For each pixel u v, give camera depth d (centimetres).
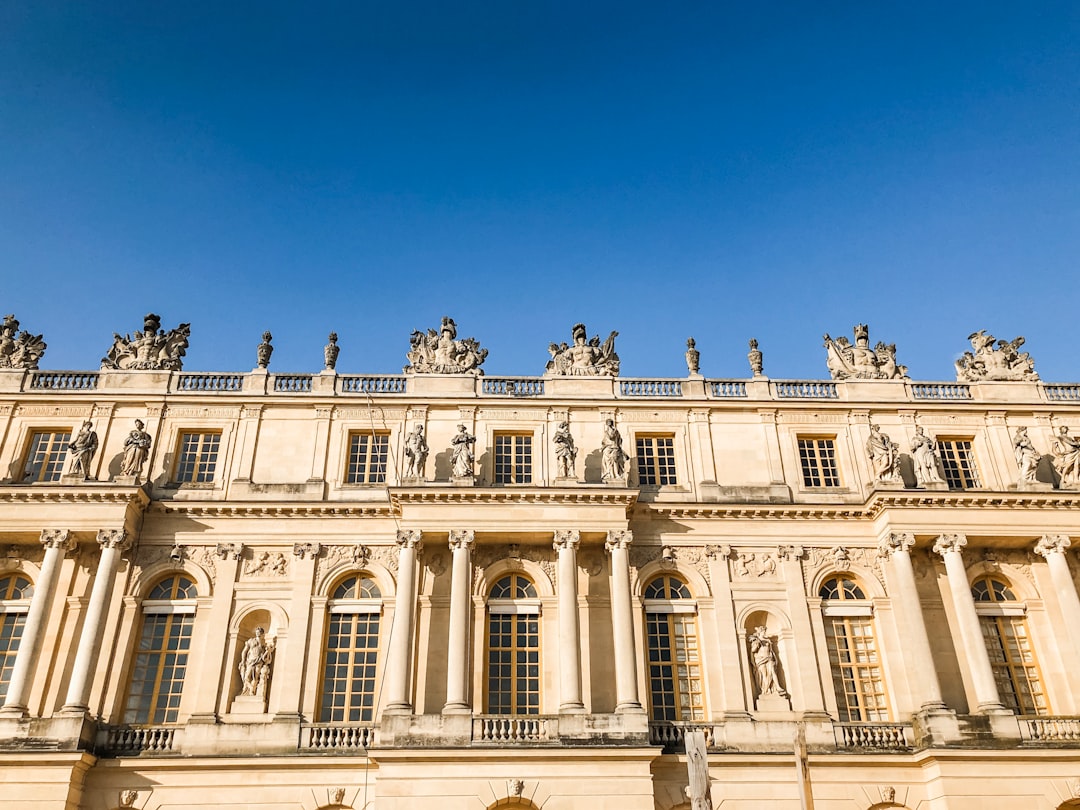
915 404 5012
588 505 4459
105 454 4659
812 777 4034
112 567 4238
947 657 4412
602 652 4338
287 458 4734
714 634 4438
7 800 3694
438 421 4869
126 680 4212
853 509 4681
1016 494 4556
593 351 5138
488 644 4372
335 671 4319
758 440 4925
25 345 4978
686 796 3981
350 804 3909
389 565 4506
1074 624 4381
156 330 5081
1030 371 5228
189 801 3881
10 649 4316
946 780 3922
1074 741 4041
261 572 4469
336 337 5078
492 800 3778
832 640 4506
